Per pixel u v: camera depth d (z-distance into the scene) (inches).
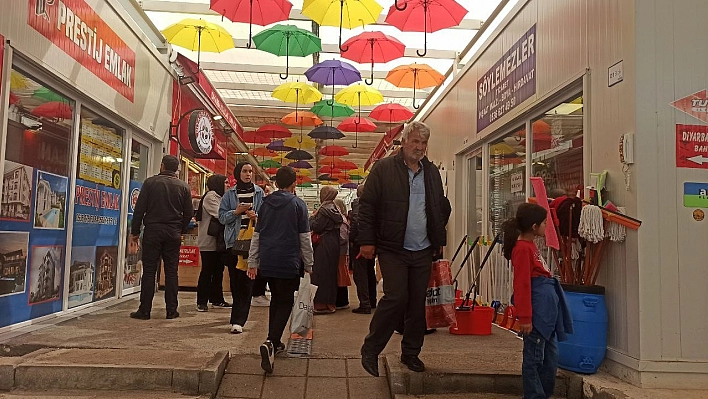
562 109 213.8
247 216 238.2
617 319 168.4
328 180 1082.1
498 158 292.5
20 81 194.5
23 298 202.1
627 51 165.3
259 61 459.5
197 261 382.3
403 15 310.3
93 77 243.6
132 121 295.9
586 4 189.2
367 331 246.2
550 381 152.3
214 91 460.8
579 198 180.5
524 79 242.4
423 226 172.1
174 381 160.7
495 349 205.2
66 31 217.3
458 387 168.1
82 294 252.8
